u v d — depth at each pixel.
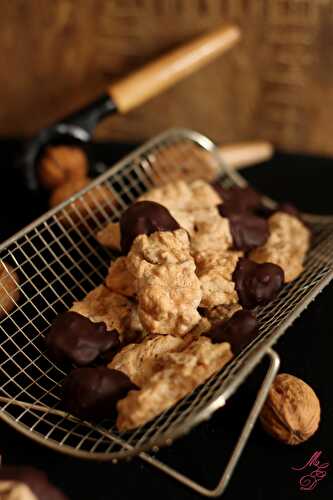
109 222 0.42
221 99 0.58
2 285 0.38
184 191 0.42
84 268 0.44
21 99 0.60
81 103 0.60
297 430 0.34
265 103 0.58
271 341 0.31
